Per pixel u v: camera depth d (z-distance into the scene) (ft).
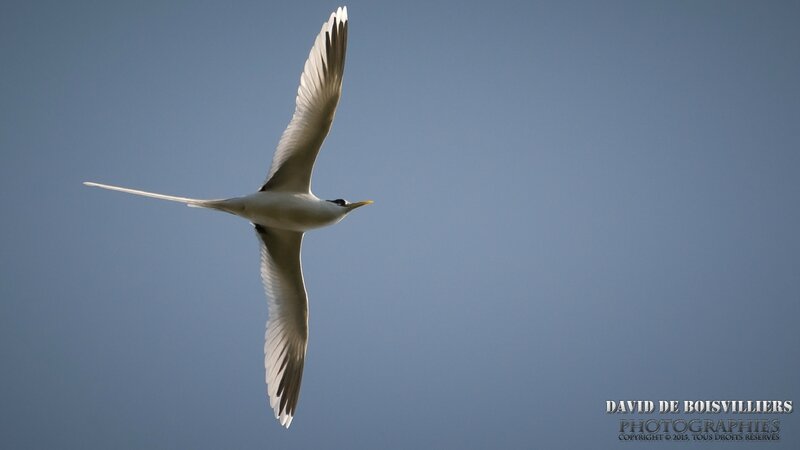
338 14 44.86
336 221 45.42
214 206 43.65
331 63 44.21
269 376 47.85
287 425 48.24
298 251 46.73
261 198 43.73
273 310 47.85
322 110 44.04
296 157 44.32
